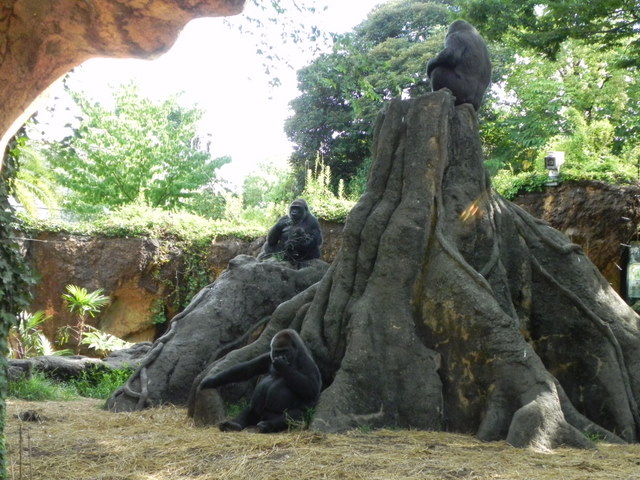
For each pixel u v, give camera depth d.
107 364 17.69
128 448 8.98
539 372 10.39
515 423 9.70
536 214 21.98
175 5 4.72
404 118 13.00
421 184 12.36
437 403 10.96
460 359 11.05
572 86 32.09
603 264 21.03
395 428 10.87
